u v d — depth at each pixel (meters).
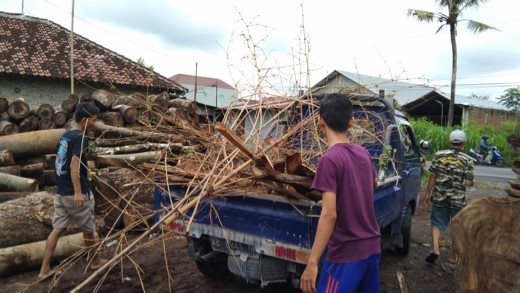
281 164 3.12
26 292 3.95
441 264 4.91
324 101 2.52
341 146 2.42
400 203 4.55
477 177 13.23
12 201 4.88
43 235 4.79
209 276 4.26
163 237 3.64
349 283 2.33
